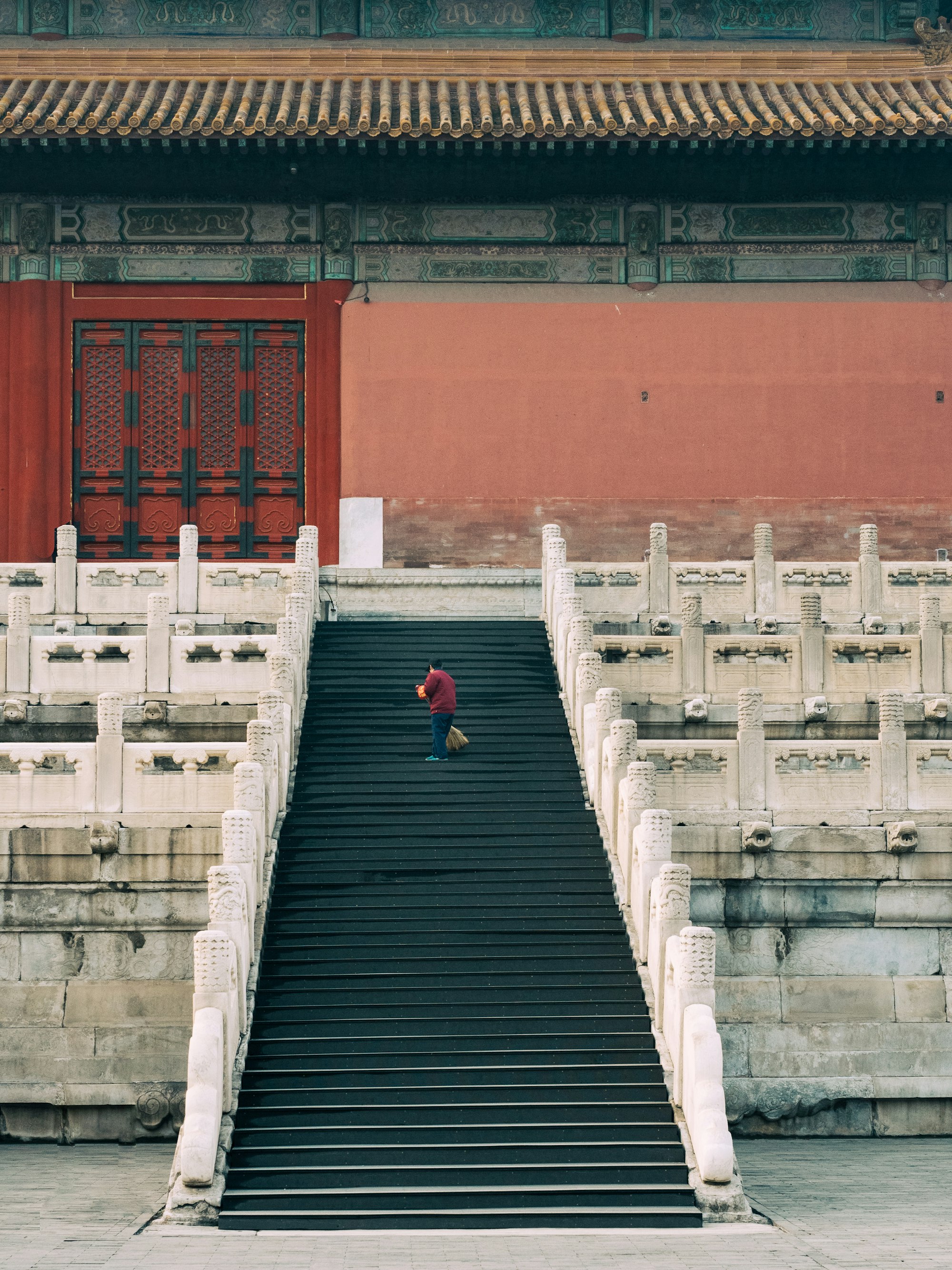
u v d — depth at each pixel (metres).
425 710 26.86
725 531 36.91
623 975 20.08
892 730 22.31
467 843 22.59
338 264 37.31
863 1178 18.73
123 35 39.03
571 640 26.42
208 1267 14.14
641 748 22.28
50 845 21.11
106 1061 20.78
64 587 29.20
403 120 34.28
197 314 37.28
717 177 36.81
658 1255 14.73
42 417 36.78
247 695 25.19
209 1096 16.88
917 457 37.16
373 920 21.00
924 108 35.06
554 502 36.94
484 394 37.12
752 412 37.16
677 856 21.80
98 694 25.25
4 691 25.25
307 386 37.25
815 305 37.44
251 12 39.19
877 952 21.88
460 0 39.41
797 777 22.27
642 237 37.41
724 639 26.08
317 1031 19.14
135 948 21.06
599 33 39.41
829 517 36.94
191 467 37.12
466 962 20.25
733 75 38.50
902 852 21.84
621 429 37.09
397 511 36.78
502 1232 15.92
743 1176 18.86
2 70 37.88
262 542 37.03
